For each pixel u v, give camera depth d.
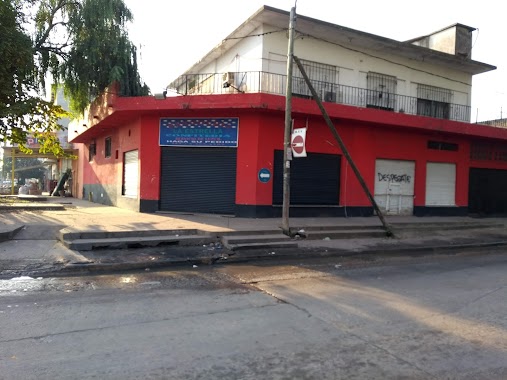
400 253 11.15
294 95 15.76
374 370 3.91
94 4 16.23
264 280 7.59
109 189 20.12
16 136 16.56
